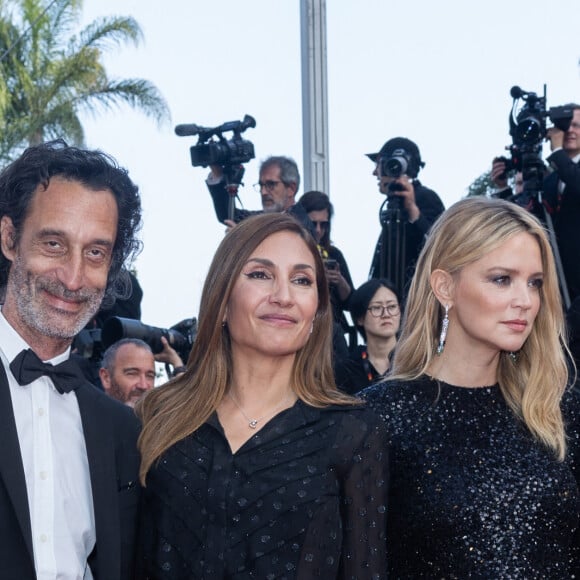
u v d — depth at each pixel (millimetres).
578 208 7219
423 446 4152
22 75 23797
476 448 4156
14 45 23062
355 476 3912
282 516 3775
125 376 6934
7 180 3895
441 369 4359
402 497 4117
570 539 4152
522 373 4344
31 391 3787
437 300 4395
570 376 5566
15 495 3523
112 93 23734
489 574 3965
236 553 3742
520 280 4172
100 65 23844
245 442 3914
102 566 3693
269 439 3904
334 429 3939
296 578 3721
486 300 4164
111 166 3977
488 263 4176
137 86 23797
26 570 3482
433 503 4055
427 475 4102
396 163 7684
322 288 4125
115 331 7195
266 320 3945
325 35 9773
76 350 7656
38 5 24375
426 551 4039
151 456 3908
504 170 8086
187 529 3816
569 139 7535
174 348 7438
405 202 7656
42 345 3824
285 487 3809
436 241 4352
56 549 3641
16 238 3850
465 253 4211
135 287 8070
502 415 4250
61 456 3783
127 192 4035
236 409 4023
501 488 4059
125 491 3900
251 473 3838
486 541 3996
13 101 24094
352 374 6918
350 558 3861
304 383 4066
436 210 8070
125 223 4086
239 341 3996
